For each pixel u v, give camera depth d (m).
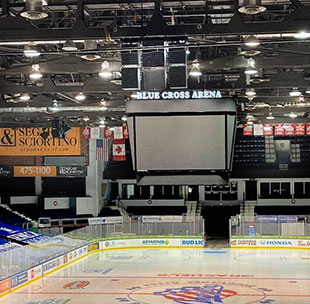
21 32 12.71
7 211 44.00
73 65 19.14
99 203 47.53
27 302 22.14
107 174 49.53
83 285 25.66
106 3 14.45
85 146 34.66
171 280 26.61
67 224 43.75
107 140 36.41
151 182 18.27
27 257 26.33
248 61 18.17
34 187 47.44
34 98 27.56
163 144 18.05
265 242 39.19
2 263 23.53
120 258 34.91
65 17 17.47
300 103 28.06
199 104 17.80
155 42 12.88
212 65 19.20
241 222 39.66
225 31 12.56
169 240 40.16
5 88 22.47
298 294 22.89
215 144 17.89
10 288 24.19
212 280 26.44
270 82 21.91
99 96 28.67
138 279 27.08
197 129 17.91
